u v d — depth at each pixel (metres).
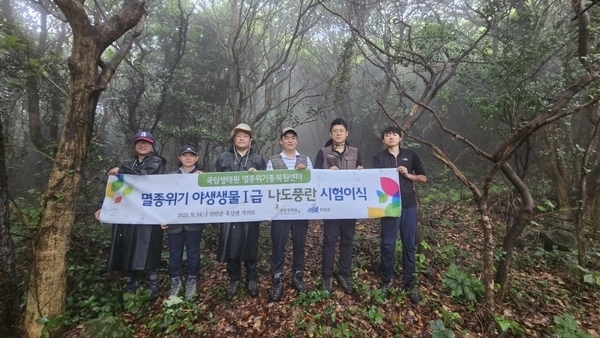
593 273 3.94
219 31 9.81
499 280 3.52
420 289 3.82
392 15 7.80
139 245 3.55
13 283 2.46
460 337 3.01
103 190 5.93
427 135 13.16
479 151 3.08
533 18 5.21
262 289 3.89
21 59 5.14
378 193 3.66
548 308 3.55
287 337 3.04
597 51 4.24
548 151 5.85
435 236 5.48
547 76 5.03
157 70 8.47
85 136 2.83
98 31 2.80
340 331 3.05
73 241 4.49
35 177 8.73
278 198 3.66
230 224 3.62
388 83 7.50
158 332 3.13
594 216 5.60
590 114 5.77
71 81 2.79
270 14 9.61
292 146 3.77
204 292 3.90
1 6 6.80
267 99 8.75
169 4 10.07
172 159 11.72
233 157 3.80
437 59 5.59
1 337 2.38
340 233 3.79
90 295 3.73
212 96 11.33
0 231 2.37
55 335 2.75
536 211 6.39
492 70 4.93
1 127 2.39
